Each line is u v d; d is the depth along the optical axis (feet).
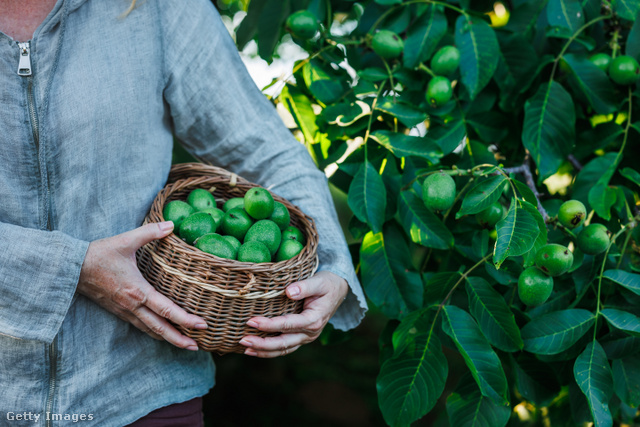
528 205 3.69
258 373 12.99
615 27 4.99
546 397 4.53
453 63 4.78
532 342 4.16
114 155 3.43
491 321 4.22
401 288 4.78
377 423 12.05
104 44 3.38
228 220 3.80
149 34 3.55
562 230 4.42
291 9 5.36
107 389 3.50
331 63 5.38
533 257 3.96
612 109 4.79
